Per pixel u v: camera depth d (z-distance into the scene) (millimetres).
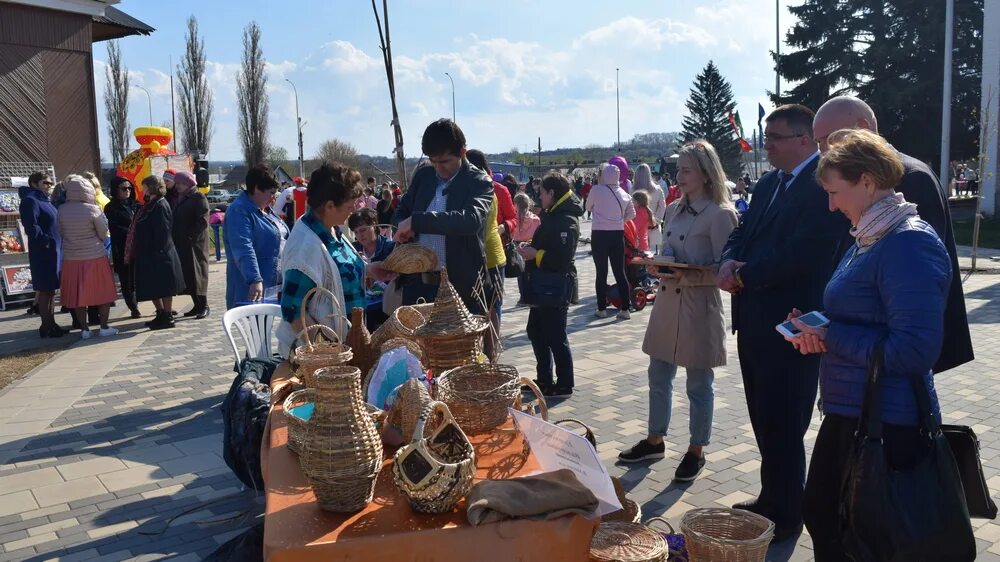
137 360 7984
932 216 2793
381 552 1943
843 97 3223
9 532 3965
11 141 15117
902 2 33656
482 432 2684
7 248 11773
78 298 8984
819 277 3504
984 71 25578
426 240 4465
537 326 6168
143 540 3865
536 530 2033
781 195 3596
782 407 3598
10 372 7516
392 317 3299
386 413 2656
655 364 4613
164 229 9469
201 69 54719
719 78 72375
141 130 17234
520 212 10516
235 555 3098
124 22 17547
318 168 3723
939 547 2307
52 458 5047
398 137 9859
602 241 9453
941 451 2385
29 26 15234
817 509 2725
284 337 3838
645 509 4059
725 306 10359
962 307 2875
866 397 2389
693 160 4242
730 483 4379
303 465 2102
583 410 5824
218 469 4824
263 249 6168
